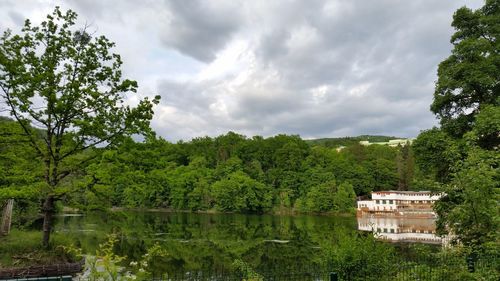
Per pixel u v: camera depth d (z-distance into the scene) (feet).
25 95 65.16
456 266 37.37
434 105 94.02
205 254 125.08
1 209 91.35
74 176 77.56
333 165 357.00
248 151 408.05
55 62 71.10
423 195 309.42
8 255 65.31
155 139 75.25
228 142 443.73
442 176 83.61
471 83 85.71
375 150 440.45
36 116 68.33
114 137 71.41
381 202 311.47
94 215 258.16
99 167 71.10
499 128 65.82
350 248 40.37
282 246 146.72
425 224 272.72
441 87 90.58
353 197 320.29
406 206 308.40
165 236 170.81
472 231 37.96
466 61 88.43
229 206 332.39
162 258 112.47
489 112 69.00
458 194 38.19
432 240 161.89
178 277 73.82
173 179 350.23
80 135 69.77
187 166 390.83
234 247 143.33
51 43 70.90
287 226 234.17
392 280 40.27
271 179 359.87
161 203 358.23
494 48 87.25
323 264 43.83
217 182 343.26
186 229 207.62
